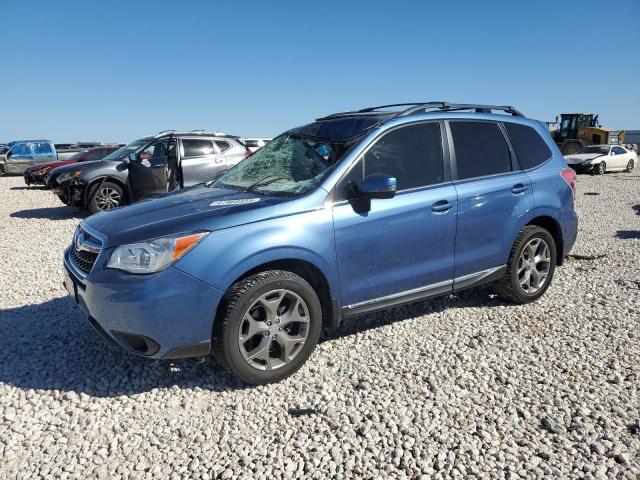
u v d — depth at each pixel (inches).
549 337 165.6
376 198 142.4
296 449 110.7
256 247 129.4
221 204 140.4
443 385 135.6
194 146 419.2
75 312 191.8
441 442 112.1
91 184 422.6
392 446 111.1
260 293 130.7
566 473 101.3
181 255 124.0
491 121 185.3
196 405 128.6
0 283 236.4
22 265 271.7
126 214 145.1
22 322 183.0
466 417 121.6
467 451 109.0
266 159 175.2
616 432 114.1
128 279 123.2
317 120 185.2
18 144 994.1
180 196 160.4
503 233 178.5
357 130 159.9
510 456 106.5
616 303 194.7
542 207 188.2
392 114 165.5
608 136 1155.9
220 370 144.9
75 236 153.6
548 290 212.4
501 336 167.0
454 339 165.0
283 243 132.6
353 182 147.2
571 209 202.4
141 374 142.9
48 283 234.4
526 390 132.7
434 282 165.2
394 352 155.9
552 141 203.8
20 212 494.9
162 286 122.3
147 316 122.0
